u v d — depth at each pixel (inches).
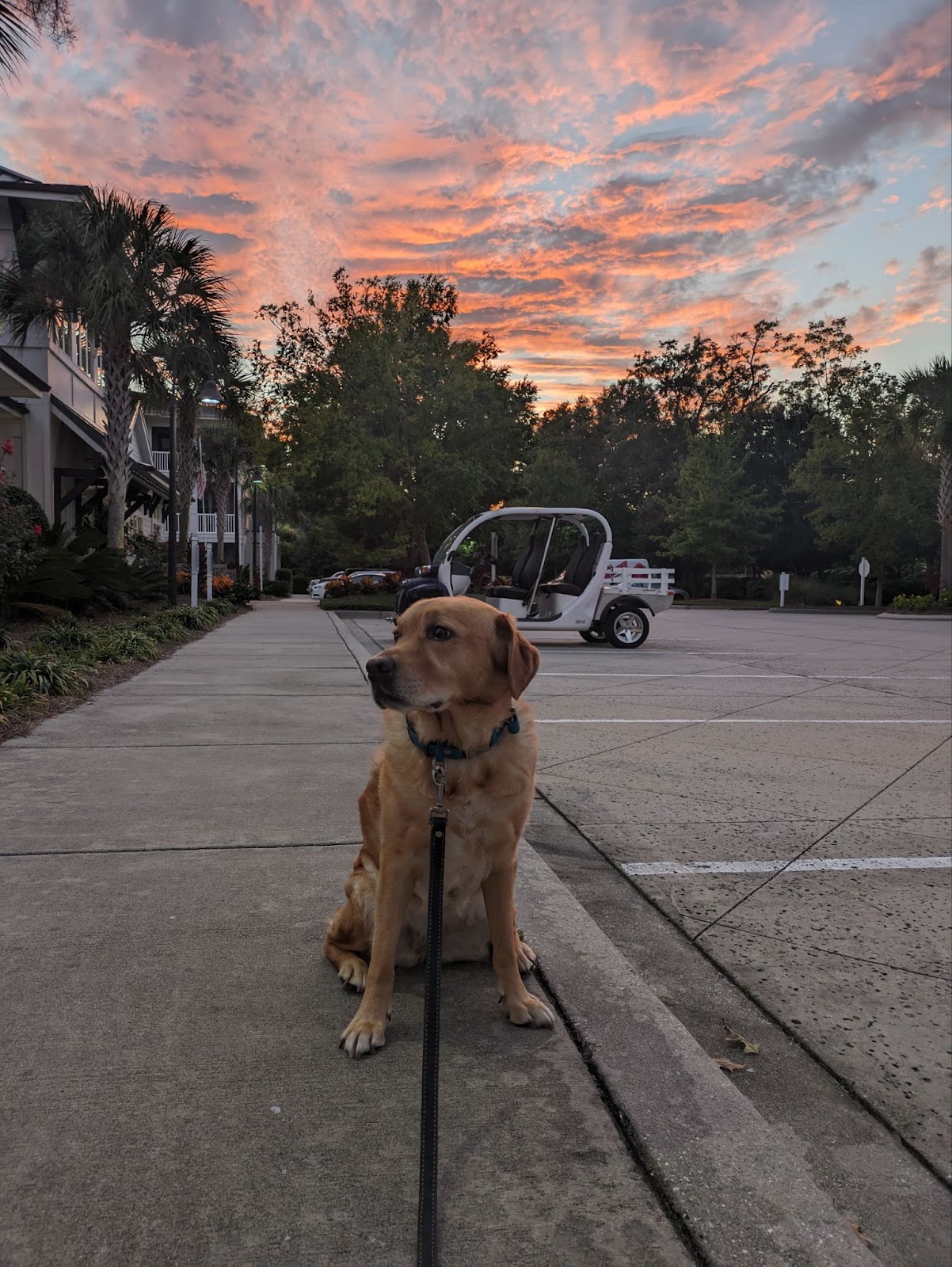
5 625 489.1
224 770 206.4
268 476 1745.8
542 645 652.7
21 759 213.6
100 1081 81.3
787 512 1941.4
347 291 1223.5
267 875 136.8
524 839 182.1
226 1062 85.4
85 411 1036.5
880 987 122.6
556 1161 72.2
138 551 1020.5
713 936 138.1
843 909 149.6
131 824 161.9
